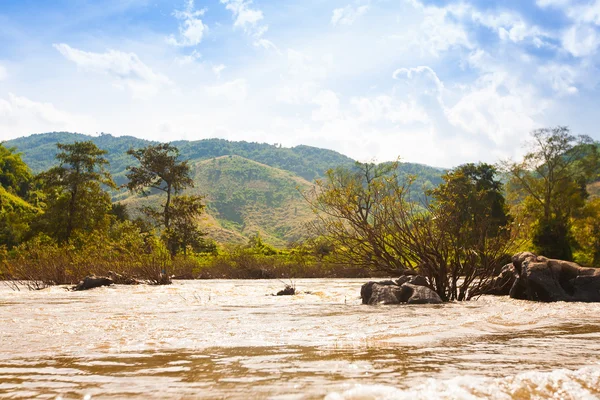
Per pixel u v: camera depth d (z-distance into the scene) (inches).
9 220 2566.4
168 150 2655.0
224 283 917.8
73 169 2338.8
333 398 93.9
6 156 4256.9
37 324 241.8
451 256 470.3
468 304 393.1
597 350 162.1
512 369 127.0
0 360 142.9
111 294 543.8
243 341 182.4
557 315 295.6
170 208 2522.1
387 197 496.7
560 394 95.0
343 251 531.2
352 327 228.8
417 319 267.9
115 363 137.4
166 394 100.2
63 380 115.0
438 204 483.2
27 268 855.7
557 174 2233.0
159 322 250.8
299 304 390.0
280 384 108.4
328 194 512.7
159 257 911.0
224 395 99.0
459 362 137.6
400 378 114.6
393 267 507.5
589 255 2038.6
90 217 2306.8
